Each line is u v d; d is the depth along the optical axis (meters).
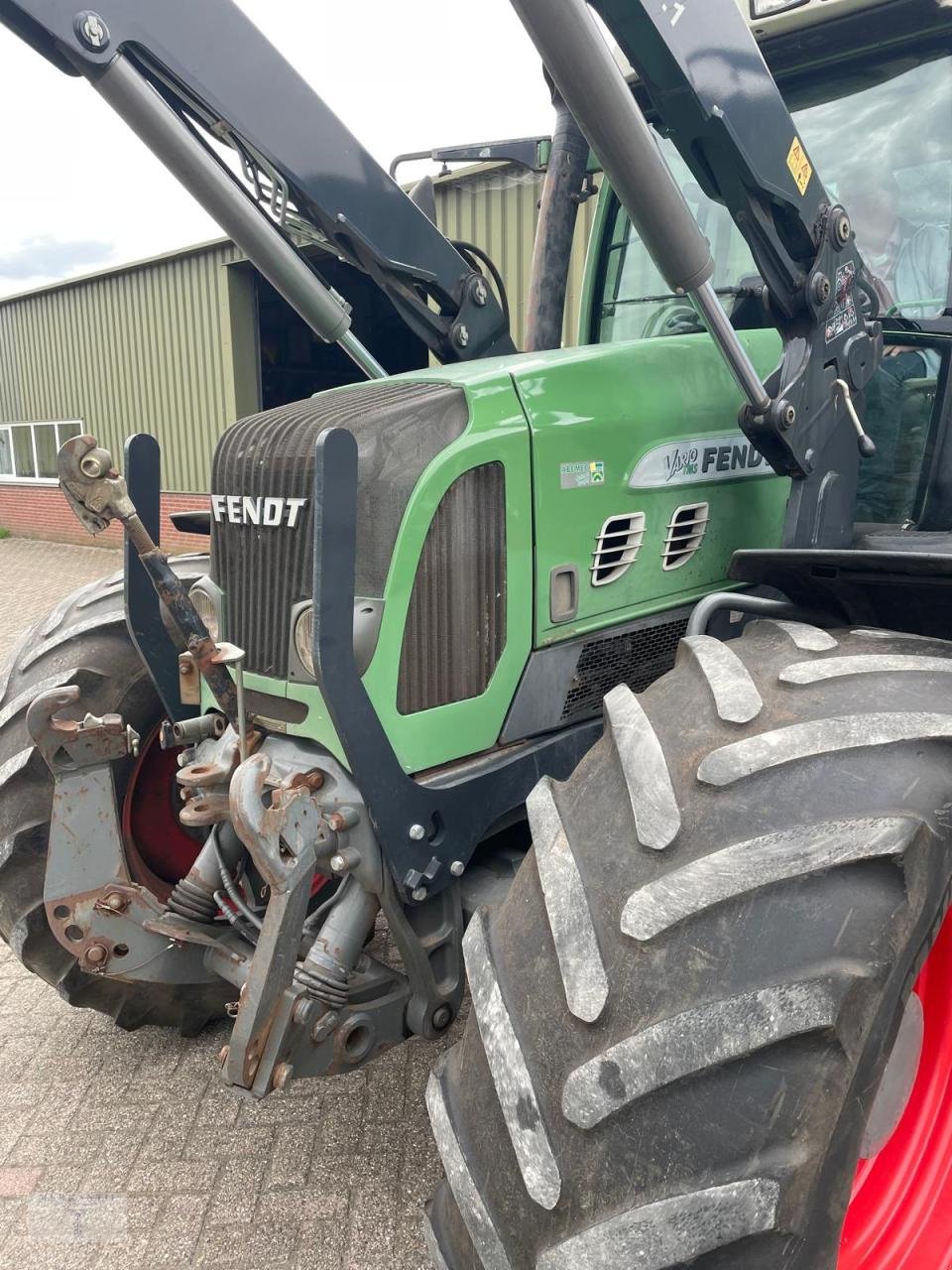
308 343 12.06
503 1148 1.13
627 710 1.36
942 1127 1.40
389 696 1.63
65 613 2.43
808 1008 1.04
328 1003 1.64
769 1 2.22
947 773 1.19
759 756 1.19
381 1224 1.86
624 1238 1.02
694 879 1.12
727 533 2.11
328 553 1.48
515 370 1.76
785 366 1.86
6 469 15.93
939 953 1.39
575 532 1.82
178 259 11.20
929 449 2.28
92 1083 2.33
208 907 1.98
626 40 1.55
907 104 2.31
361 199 2.09
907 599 1.53
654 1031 1.06
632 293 2.84
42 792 2.14
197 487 11.80
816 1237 1.04
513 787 1.79
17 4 1.70
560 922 1.18
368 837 1.64
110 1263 1.80
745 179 1.70
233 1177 2.00
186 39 1.85
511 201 7.48
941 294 2.28
